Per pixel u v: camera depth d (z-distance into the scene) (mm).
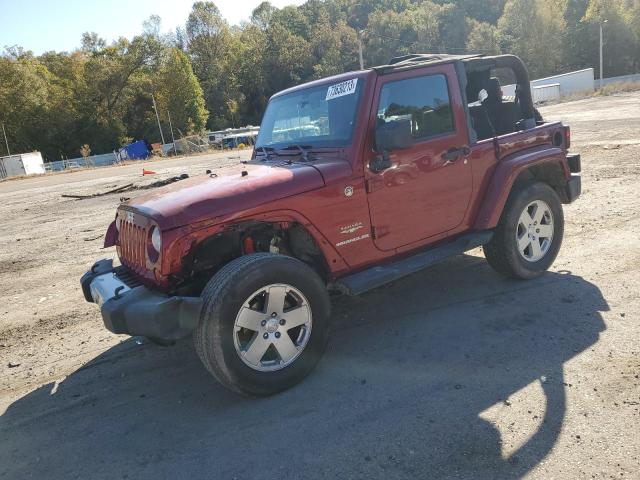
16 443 3373
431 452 2822
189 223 3309
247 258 3424
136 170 32000
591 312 4242
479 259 5922
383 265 4191
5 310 6102
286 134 4617
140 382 4023
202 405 3580
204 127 85250
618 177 9297
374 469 2740
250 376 3385
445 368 3682
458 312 4574
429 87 4309
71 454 3189
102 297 3631
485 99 5371
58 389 4051
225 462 2938
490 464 2684
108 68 78812
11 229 12305
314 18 112750
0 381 4289
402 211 4145
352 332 4453
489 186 4664
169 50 84562
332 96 4160
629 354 3555
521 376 3455
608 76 78188
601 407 3033
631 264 5145
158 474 2906
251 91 98812
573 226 6668
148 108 84812
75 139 76875
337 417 3238
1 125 70562
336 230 3811
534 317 4289
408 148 4078
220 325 3225
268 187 3539
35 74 74625
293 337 3699
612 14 73812
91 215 13109
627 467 2551
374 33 86625
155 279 3461
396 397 3389
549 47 77125
